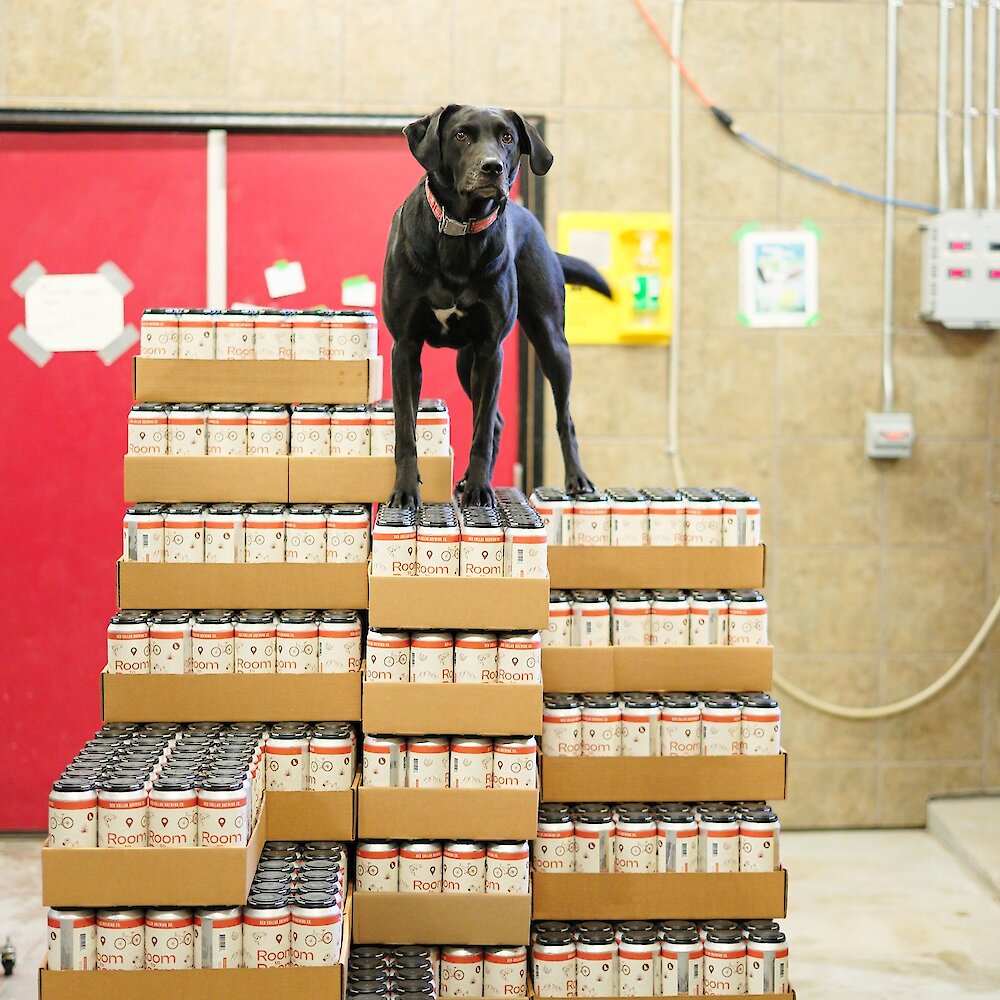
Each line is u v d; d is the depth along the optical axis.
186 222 4.42
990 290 4.46
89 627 4.51
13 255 4.42
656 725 2.92
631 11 4.40
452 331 2.92
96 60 4.32
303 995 2.41
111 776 2.45
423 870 2.73
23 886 4.05
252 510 2.82
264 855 2.66
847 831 4.67
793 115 4.46
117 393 4.46
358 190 4.43
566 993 2.78
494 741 2.75
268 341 2.93
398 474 2.86
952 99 4.50
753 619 2.96
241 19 4.33
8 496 4.48
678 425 4.53
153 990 2.39
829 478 4.58
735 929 2.81
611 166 4.43
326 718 2.77
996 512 4.64
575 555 2.99
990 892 4.11
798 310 4.52
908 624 4.64
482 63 4.39
